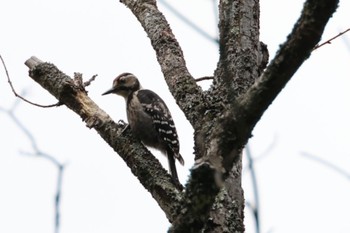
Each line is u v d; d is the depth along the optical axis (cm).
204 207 637
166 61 1004
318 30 586
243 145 639
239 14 891
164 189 862
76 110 1015
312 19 583
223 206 764
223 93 850
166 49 1029
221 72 870
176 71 973
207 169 622
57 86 1025
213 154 633
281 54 603
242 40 873
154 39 1062
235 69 855
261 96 617
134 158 922
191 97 898
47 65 1048
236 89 839
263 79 616
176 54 1016
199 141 821
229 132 632
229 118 631
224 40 854
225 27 890
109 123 980
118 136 958
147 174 895
